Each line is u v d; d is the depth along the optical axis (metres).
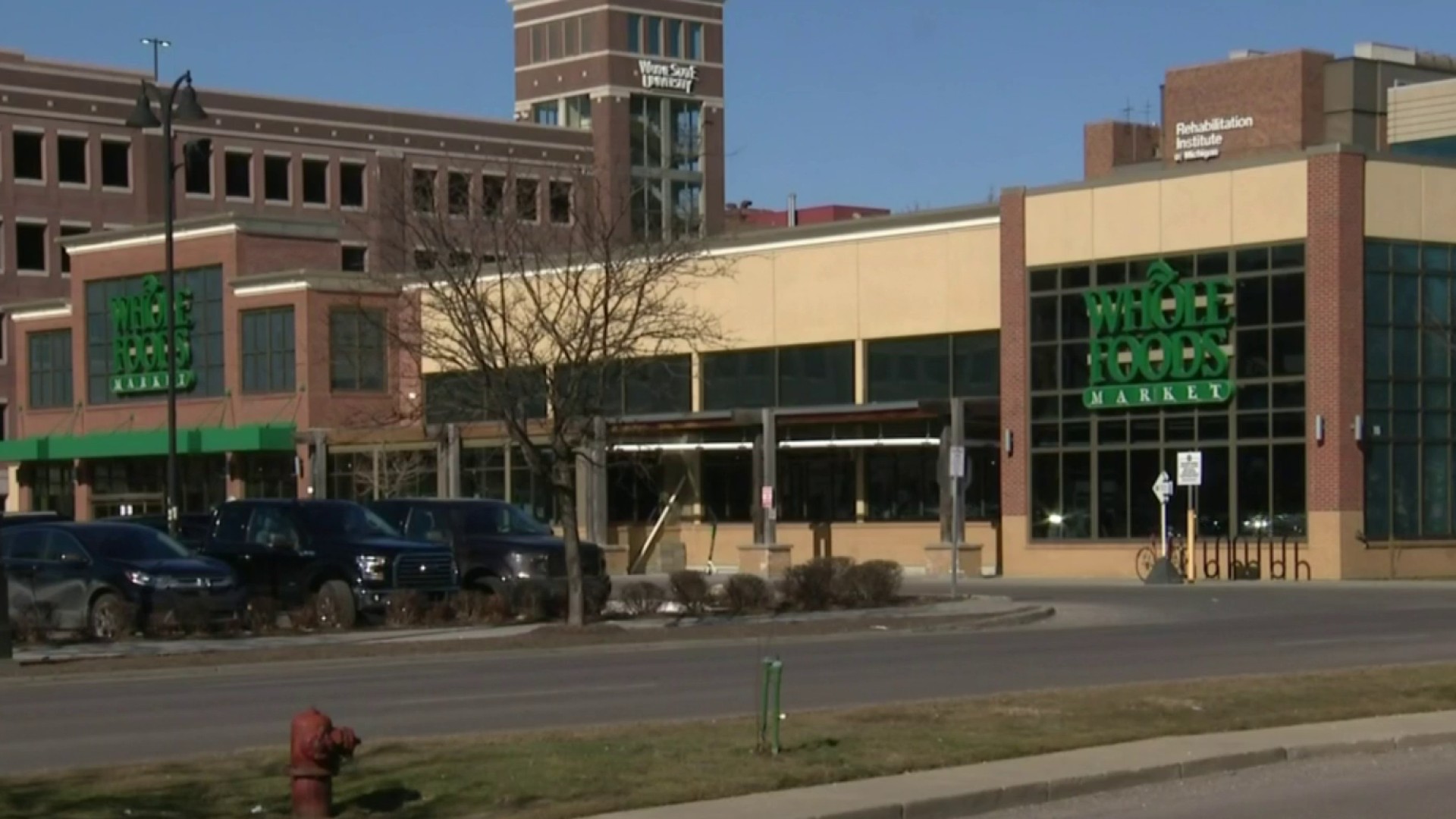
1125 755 15.01
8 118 77.94
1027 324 50.19
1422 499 46.62
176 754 16.11
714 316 51.81
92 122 79.75
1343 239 45.28
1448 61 71.12
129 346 67.69
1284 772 15.15
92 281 69.81
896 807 12.77
